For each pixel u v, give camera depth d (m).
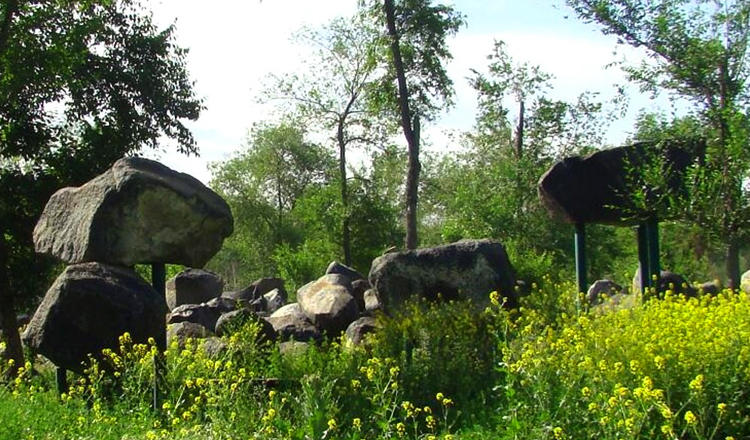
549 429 6.91
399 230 46.50
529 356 7.87
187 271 24.70
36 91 19.33
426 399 9.63
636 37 14.48
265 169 64.06
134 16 22.39
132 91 22.27
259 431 7.68
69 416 9.09
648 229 13.10
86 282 10.51
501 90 36.50
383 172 47.62
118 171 11.39
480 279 13.10
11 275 19.55
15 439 8.16
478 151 39.53
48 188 19.67
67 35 19.09
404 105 31.47
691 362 7.27
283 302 24.88
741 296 10.14
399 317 12.59
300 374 10.98
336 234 41.59
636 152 13.02
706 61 13.86
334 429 7.63
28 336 10.61
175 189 11.32
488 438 7.73
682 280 14.29
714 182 12.86
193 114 22.89
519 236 33.47
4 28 18.00
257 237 64.81
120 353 10.41
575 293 13.33
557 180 12.92
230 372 8.81
